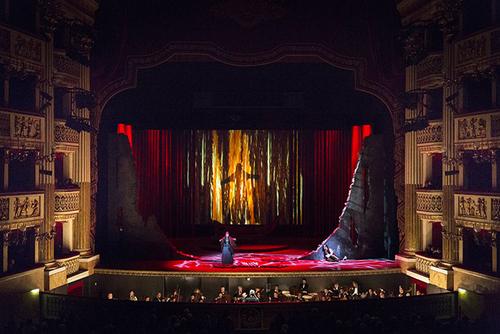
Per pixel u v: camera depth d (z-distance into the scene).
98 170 27.62
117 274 25.25
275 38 27.27
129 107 29.52
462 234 22.98
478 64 21.78
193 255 28.38
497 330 19.56
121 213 27.58
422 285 24.81
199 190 33.12
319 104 29.52
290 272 24.47
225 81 28.95
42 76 22.97
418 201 25.62
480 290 21.28
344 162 32.66
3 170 21.97
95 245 27.36
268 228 32.59
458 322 17.94
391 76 27.27
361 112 29.62
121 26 26.97
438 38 25.11
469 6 22.97
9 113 21.16
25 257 23.27
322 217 33.03
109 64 27.02
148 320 18.08
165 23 27.03
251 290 23.09
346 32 27.34
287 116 30.20
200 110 29.56
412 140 26.11
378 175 27.97
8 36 21.02
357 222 27.89
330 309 20.09
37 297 22.05
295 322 17.84
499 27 20.72
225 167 33.25
